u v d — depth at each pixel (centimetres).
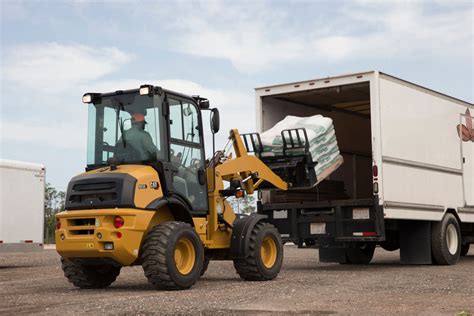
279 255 1021
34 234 1619
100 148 941
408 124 1217
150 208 861
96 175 876
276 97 1295
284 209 1230
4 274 1284
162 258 848
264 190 1193
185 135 939
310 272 1159
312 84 1212
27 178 1614
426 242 1284
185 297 785
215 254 1026
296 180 1138
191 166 945
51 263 1694
